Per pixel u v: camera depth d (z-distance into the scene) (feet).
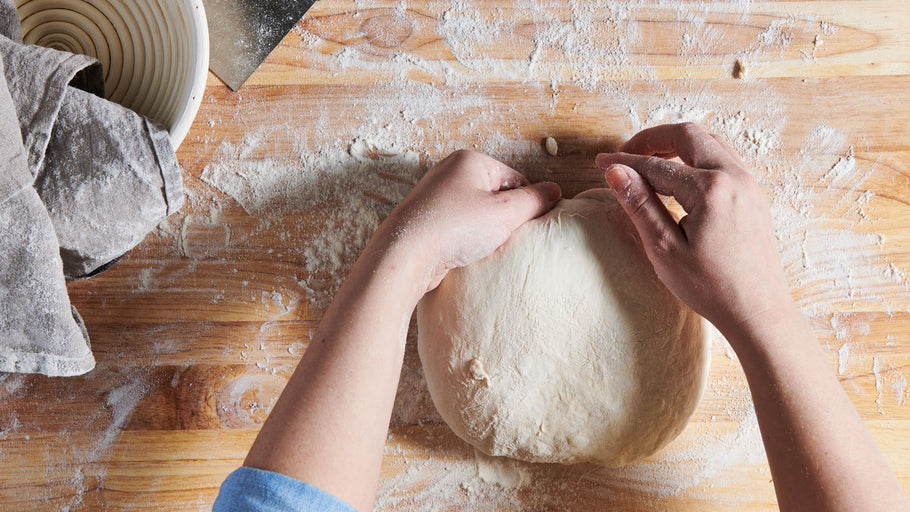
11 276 2.57
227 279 3.46
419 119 3.48
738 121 3.47
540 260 2.98
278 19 3.42
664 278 2.73
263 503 1.91
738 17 3.47
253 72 3.46
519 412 3.01
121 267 3.45
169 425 3.43
